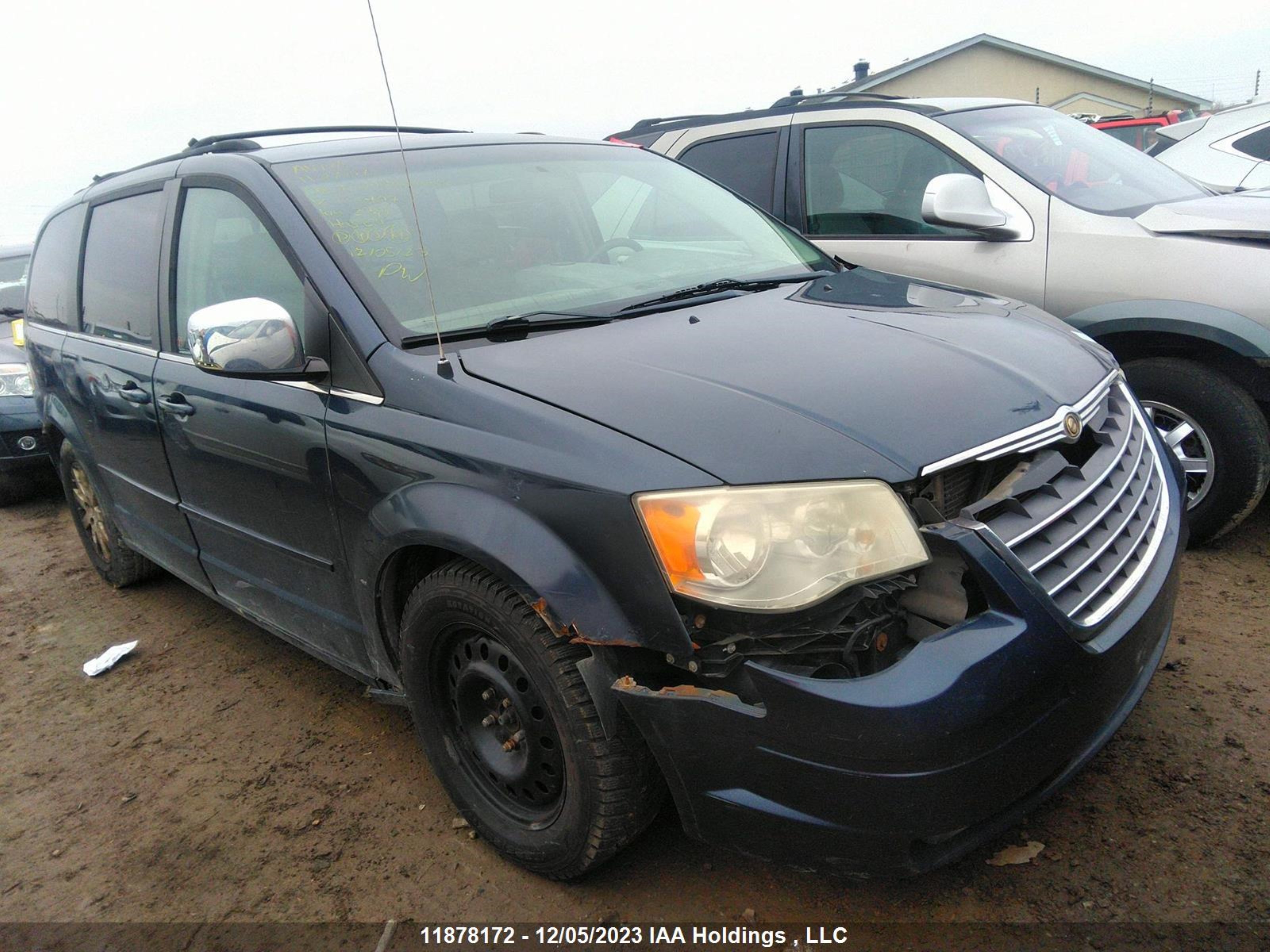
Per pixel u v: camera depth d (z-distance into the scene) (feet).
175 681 12.11
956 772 5.82
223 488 9.99
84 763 10.48
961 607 6.17
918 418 6.60
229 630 13.44
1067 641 6.23
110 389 11.89
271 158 9.81
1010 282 13.17
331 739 10.36
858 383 6.97
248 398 9.15
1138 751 8.57
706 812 6.42
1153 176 14.67
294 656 12.44
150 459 11.42
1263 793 7.90
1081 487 6.98
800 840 6.13
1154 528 7.76
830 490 6.07
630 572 6.25
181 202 10.76
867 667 6.16
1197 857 7.30
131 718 11.33
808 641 6.06
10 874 8.76
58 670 12.84
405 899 7.84
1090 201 13.14
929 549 6.13
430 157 10.21
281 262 8.93
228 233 9.77
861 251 14.92
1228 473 11.84
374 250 8.77
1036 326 8.86
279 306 8.26
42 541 18.62
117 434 12.03
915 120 14.71
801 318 8.52
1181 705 9.19
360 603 8.47
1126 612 6.89
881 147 15.11
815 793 5.96
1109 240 12.34
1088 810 7.91
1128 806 7.91
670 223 11.11
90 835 9.19
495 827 7.97
